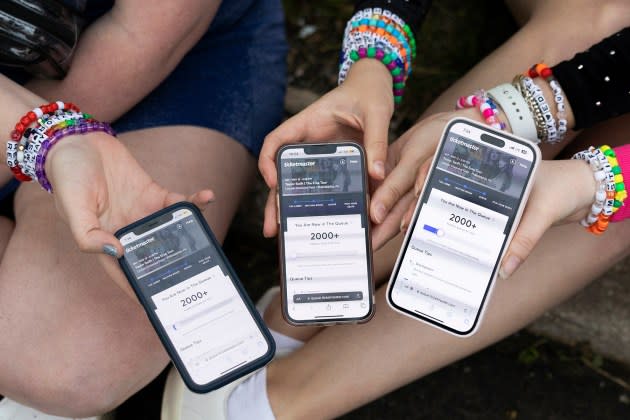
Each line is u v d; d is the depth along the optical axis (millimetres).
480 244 625
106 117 748
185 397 771
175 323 625
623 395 881
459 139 632
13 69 719
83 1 664
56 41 651
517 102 697
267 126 824
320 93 978
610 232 716
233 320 629
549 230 731
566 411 880
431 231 629
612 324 887
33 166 629
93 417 772
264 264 963
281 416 751
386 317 748
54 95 720
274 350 627
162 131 758
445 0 998
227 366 623
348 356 744
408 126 952
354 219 660
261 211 958
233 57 802
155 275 628
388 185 663
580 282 737
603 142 771
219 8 775
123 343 705
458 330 626
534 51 773
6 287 696
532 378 896
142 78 726
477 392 893
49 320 692
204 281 631
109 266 633
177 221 634
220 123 775
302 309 654
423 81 969
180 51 737
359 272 655
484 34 984
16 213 747
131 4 679
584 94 682
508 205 624
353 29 735
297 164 665
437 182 630
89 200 590
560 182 637
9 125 638
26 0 615
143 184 659
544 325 905
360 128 690
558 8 773
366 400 760
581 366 896
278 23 854
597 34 748
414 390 896
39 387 693
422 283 630
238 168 787
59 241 707
